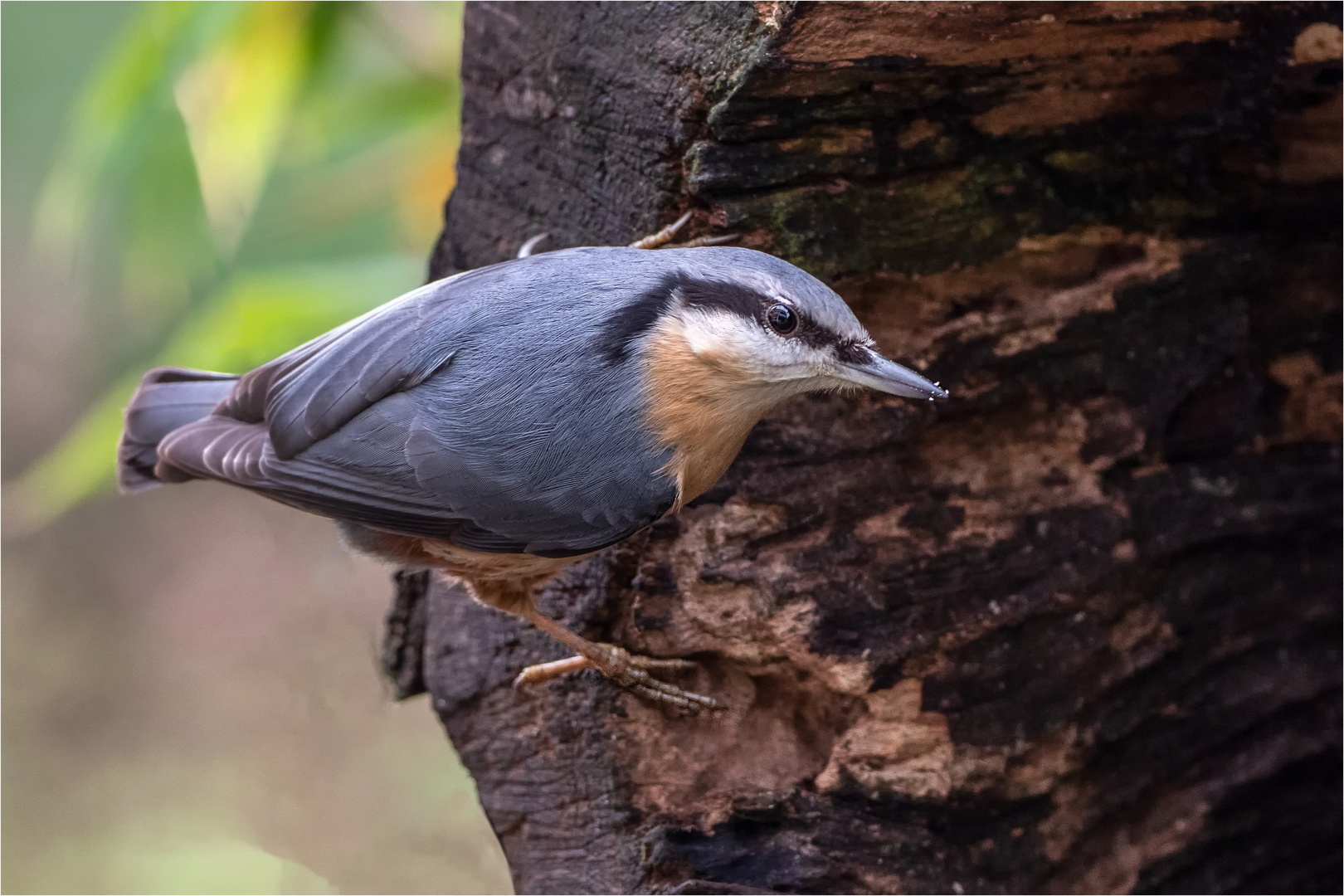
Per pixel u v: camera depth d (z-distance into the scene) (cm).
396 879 392
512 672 319
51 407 526
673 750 317
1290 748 320
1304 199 318
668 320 314
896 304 317
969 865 317
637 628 317
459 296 315
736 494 316
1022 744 317
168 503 533
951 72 314
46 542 531
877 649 316
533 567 316
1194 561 319
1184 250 318
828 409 317
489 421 314
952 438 317
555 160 318
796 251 316
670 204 316
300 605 492
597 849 318
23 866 453
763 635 316
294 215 332
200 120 327
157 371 319
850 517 317
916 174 316
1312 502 320
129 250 331
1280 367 320
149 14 324
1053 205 317
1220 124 317
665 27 315
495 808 319
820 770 317
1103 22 314
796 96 314
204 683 492
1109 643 318
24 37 443
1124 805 319
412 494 315
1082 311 317
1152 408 318
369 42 330
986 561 317
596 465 314
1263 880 321
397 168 332
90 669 513
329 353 315
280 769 443
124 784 471
